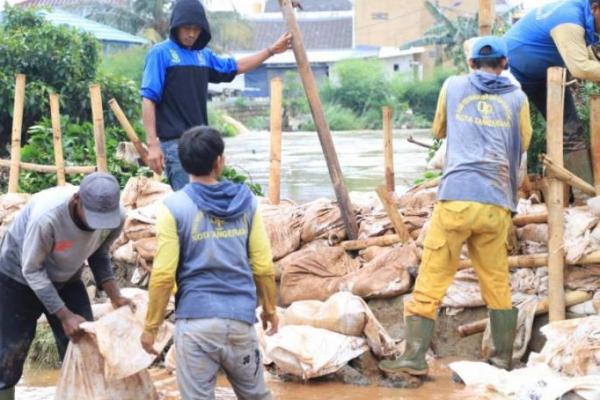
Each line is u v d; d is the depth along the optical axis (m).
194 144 5.45
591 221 7.47
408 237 8.38
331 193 18.47
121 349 6.12
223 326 5.36
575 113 8.39
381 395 6.95
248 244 5.55
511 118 7.02
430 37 65.62
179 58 8.42
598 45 8.03
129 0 56.16
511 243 7.88
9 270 6.15
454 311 7.85
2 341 6.27
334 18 79.31
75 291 6.47
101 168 10.29
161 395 7.10
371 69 62.72
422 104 63.62
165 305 5.45
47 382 7.76
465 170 6.94
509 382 6.76
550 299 7.40
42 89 18.83
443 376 7.38
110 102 10.34
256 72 72.56
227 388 7.33
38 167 11.52
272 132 9.76
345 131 56.34
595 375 6.55
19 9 20.53
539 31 8.05
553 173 7.34
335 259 8.55
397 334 8.05
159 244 5.38
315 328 7.47
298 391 7.10
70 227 5.84
